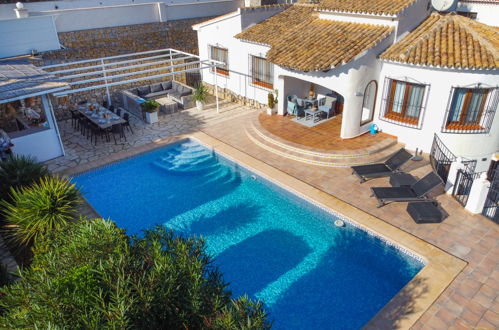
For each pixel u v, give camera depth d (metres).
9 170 13.09
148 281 6.42
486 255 10.95
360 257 11.58
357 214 12.97
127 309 5.66
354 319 9.59
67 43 24.70
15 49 20.64
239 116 21.98
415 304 9.47
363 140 17.38
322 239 12.39
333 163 15.99
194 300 6.20
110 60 26.03
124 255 6.90
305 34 18.77
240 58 22.77
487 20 24.94
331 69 16.50
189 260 6.99
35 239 10.31
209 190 15.32
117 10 26.42
